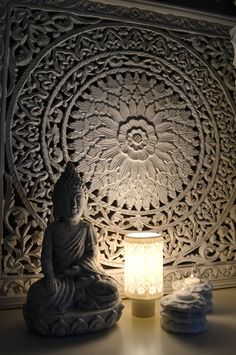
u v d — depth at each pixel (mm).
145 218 1327
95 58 1288
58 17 1265
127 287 1150
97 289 1040
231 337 1000
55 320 975
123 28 1334
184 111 1387
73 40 1283
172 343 965
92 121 1284
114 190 1299
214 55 1445
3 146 1186
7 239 1188
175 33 1398
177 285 1185
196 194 1388
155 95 1355
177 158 1372
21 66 1237
